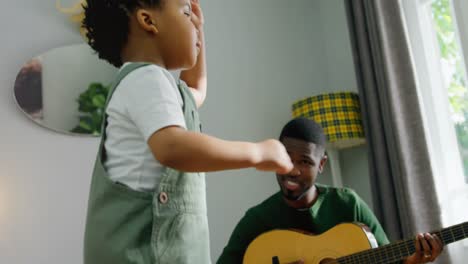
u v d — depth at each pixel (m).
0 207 2.11
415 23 2.30
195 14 0.99
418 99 2.08
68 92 2.29
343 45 2.78
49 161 2.22
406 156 2.08
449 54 2.23
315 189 1.67
